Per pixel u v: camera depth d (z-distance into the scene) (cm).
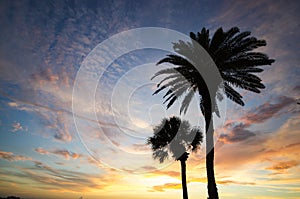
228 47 1548
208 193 1387
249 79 1555
